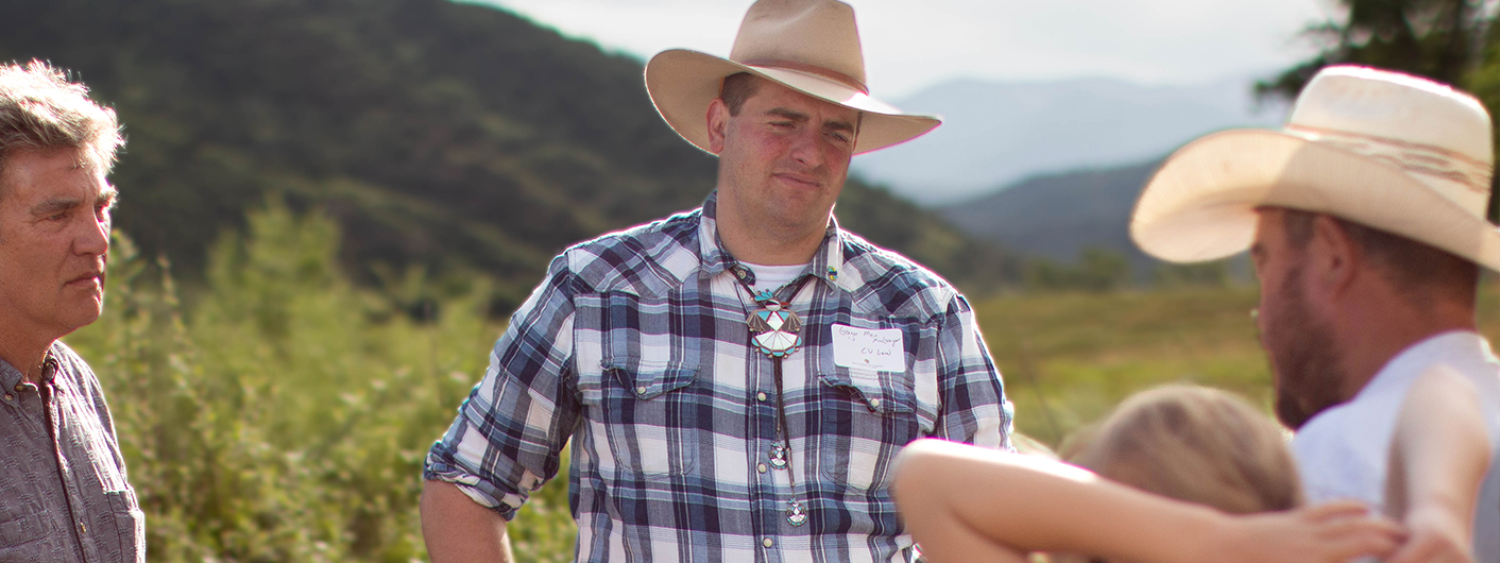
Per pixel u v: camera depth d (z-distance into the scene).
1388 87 1.30
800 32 2.21
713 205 2.30
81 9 99.31
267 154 88.19
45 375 1.79
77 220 1.70
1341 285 1.21
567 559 3.59
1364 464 1.10
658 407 2.12
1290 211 1.26
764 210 2.16
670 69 2.41
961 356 2.30
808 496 2.11
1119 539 0.90
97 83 90.25
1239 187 1.32
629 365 2.14
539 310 2.21
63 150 1.67
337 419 5.11
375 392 5.22
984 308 32.12
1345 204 1.18
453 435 2.21
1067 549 0.93
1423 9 27.80
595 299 2.20
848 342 2.20
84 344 4.42
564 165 99.81
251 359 5.88
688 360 2.15
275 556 3.94
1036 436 6.31
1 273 1.65
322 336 7.95
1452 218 1.12
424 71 109.75
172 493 4.00
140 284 4.90
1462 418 1.00
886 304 2.27
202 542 3.85
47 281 1.68
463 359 4.96
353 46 107.56
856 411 2.16
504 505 2.21
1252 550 0.87
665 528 2.08
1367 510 0.91
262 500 4.17
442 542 2.15
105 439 1.91
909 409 2.19
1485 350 1.18
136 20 100.88
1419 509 0.90
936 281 2.35
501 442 2.18
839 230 2.32
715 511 2.08
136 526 1.91
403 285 10.96
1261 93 32.69
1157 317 25.36
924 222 121.12
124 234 4.65
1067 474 0.94
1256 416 1.07
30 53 92.56
